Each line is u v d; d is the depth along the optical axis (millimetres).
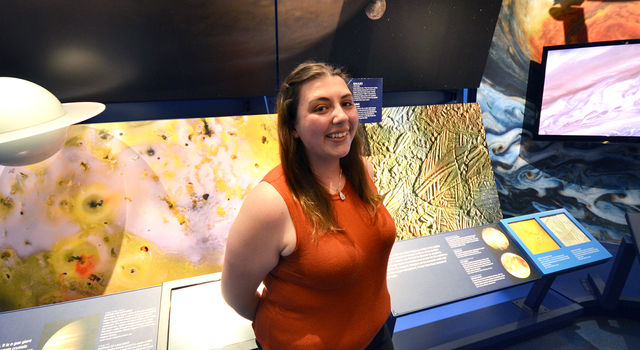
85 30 1497
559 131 2510
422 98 2604
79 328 1292
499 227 1901
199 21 1627
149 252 1644
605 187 2645
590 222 2721
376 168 2109
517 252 1785
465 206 2295
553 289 2252
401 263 1640
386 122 2170
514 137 2727
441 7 2018
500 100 2654
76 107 1381
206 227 1731
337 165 953
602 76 2328
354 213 923
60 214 1546
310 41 1883
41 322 1299
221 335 1337
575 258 1756
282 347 953
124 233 1616
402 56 2139
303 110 804
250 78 1893
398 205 2129
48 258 1526
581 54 2326
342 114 784
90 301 1389
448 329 1958
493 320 2010
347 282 894
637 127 2344
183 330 1337
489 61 2559
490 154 2762
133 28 1560
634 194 2588
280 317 940
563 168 2717
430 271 1627
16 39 1428
